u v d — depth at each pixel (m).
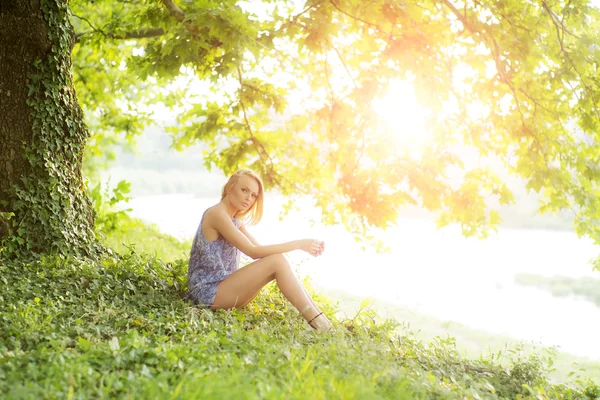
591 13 6.18
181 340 3.65
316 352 3.63
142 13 7.52
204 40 6.11
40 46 5.71
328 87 7.75
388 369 3.49
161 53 6.21
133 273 5.37
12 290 4.49
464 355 5.14
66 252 5.72
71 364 2.84
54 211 5.75
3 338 3.39
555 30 6.68
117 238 11.59
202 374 2.85
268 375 3.05
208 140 8.64
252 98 8.01
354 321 5.28
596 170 6.87
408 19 6.25
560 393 4.46
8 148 5.60
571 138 7.23
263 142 8.41
